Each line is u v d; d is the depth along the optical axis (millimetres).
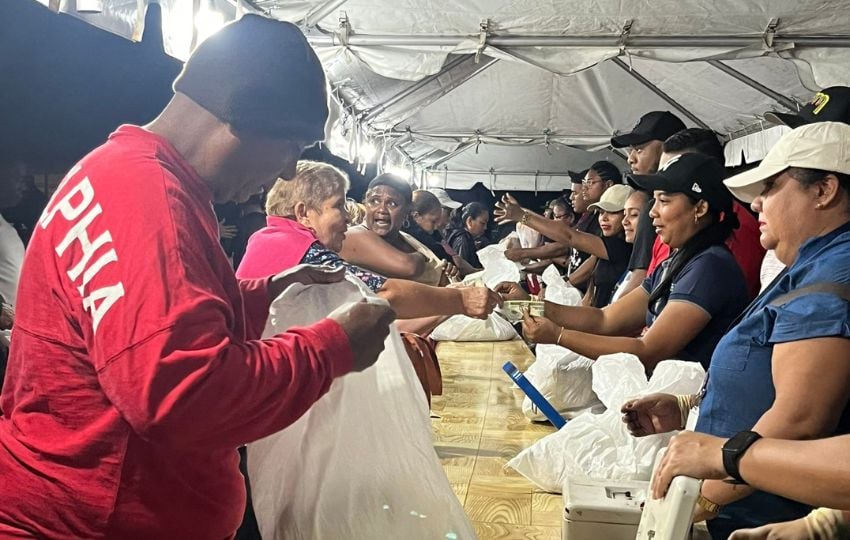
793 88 4934
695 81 5367
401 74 4004
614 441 2141
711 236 2154
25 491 975
